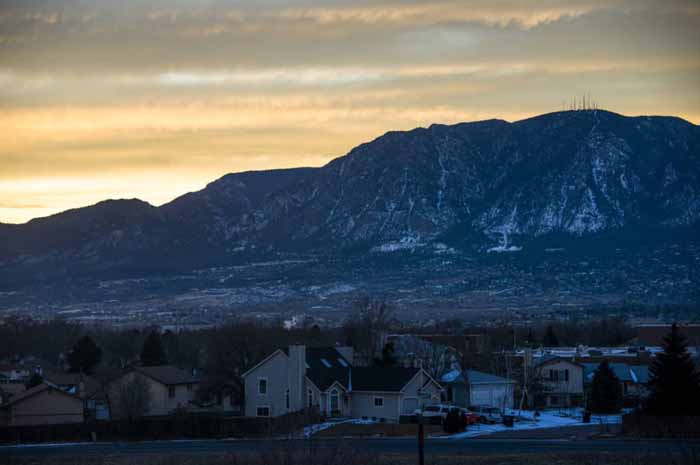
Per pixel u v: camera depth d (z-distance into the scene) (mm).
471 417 131625
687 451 90938
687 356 122125
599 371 155500
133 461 95188
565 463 88375
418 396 138750
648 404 121750
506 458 92250
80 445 114625
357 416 139750
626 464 86562
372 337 189750
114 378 156500
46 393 142375
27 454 103812
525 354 162750
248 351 169375
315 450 78062
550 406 164000
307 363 146375
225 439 118812
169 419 124125
